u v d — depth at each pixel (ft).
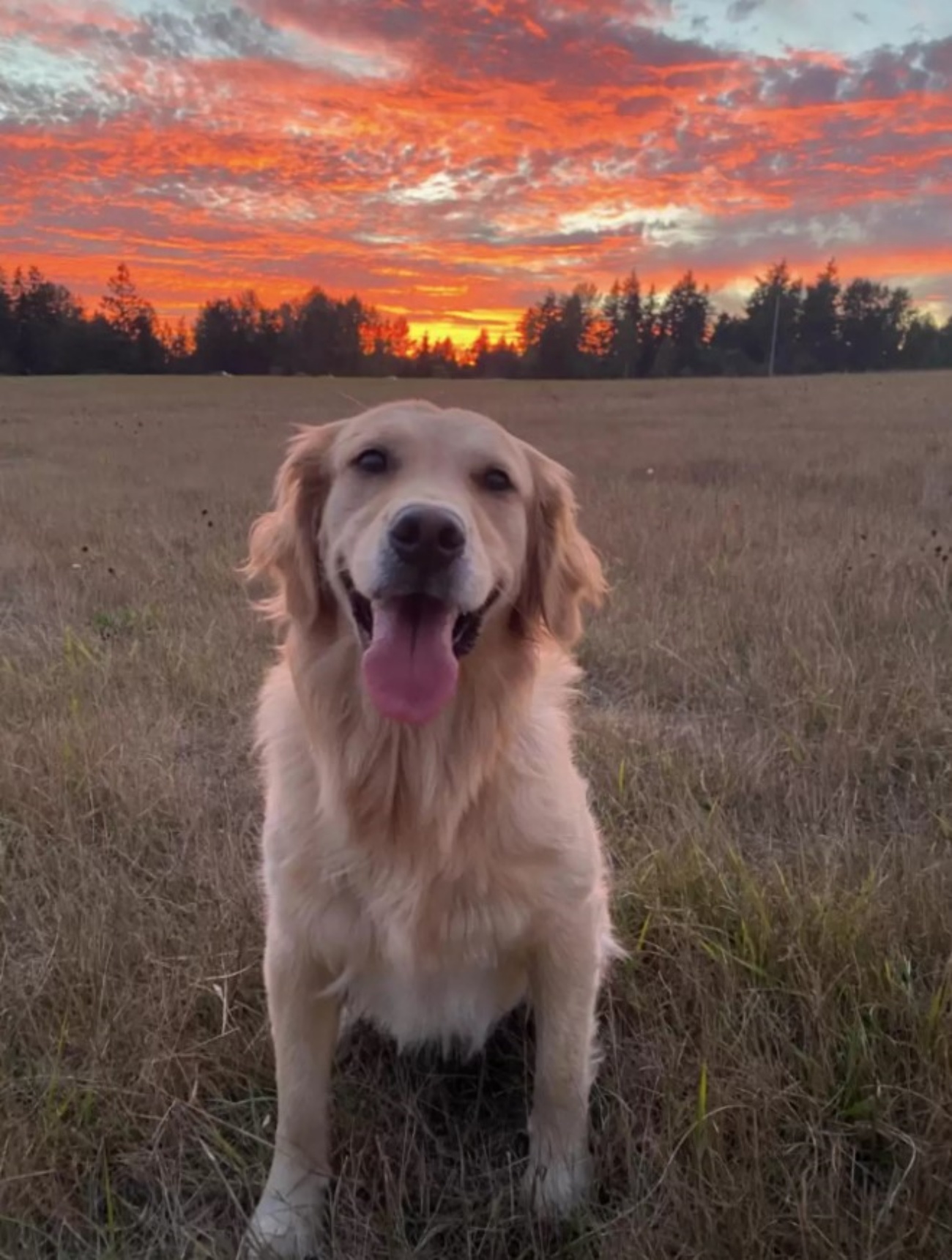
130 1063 2.20
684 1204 1.79
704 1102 1.94
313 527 2.29
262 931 2.64
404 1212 1.96
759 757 3.59
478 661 2.10
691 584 5.87
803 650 4.59
